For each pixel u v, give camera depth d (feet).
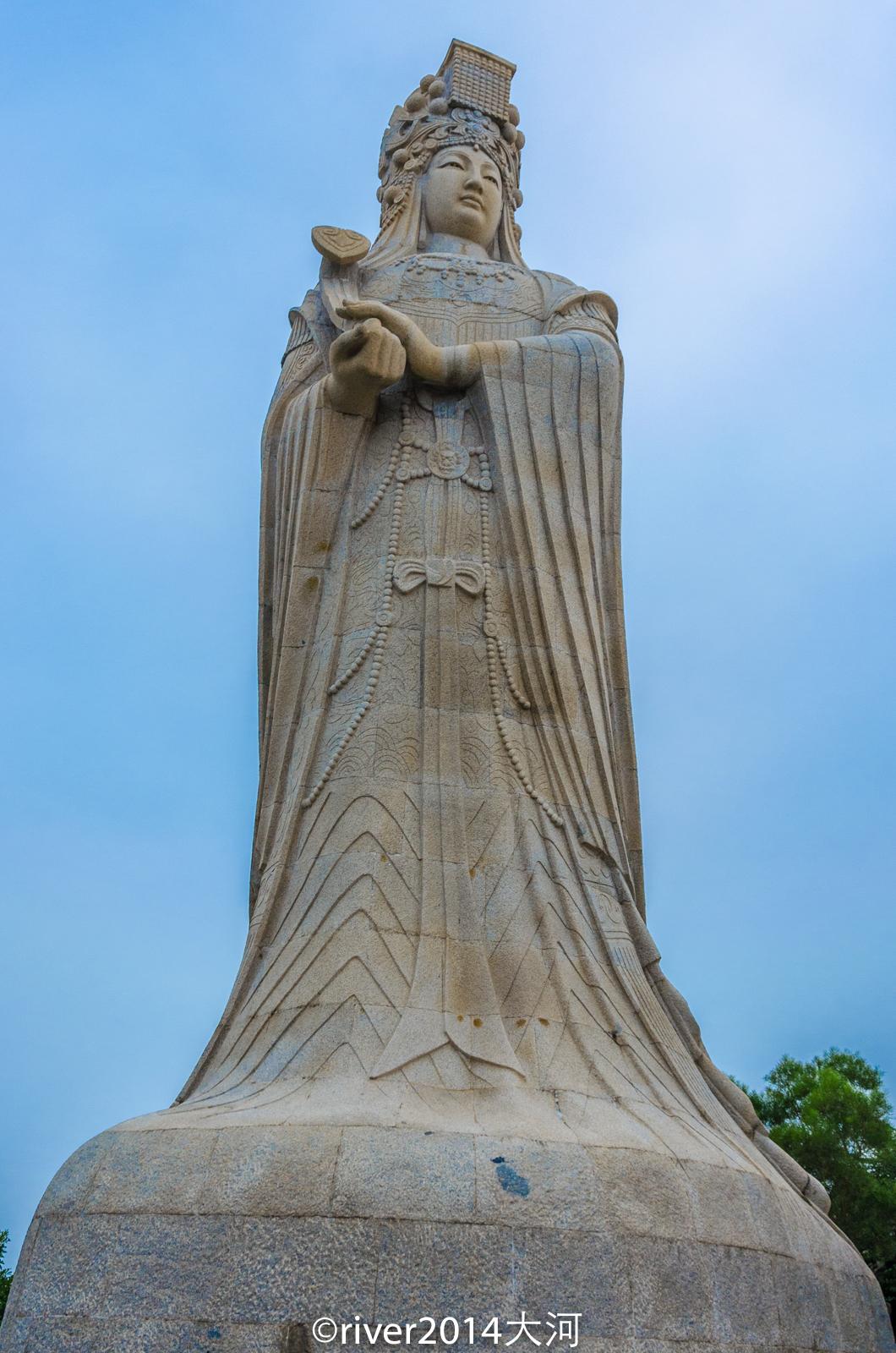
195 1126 26.48
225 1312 23.15
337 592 38.06
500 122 52.01
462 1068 28.91
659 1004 34.35
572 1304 23.66
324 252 43.78
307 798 35.04
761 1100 108.58
